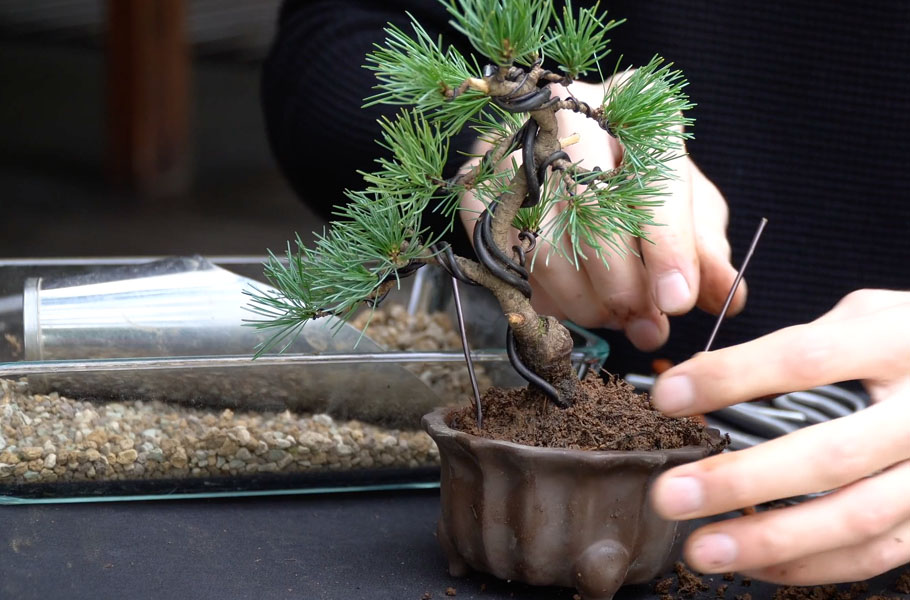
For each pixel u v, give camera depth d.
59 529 0.65
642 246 0.68
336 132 0.92
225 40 4.76
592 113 0.59
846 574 0.60
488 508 0.60
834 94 1.07
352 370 0.69
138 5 3.75
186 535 0.66
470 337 0.80
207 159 4.64
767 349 0.58
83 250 3.06
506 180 0.60
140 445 0.68
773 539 0.58
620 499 0.60
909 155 1.08
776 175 1.08
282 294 0.62
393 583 0.62
